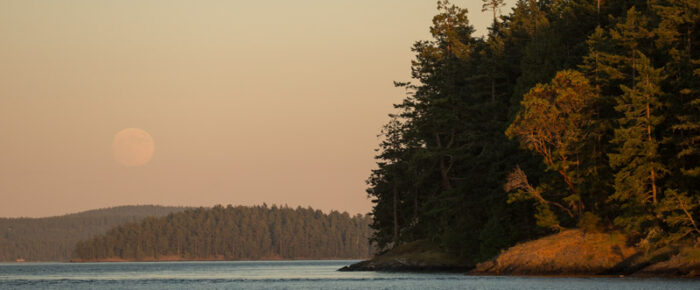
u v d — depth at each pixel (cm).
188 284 11419
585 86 9506
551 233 10550
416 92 13675
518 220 11225
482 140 11975
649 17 9838
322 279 11825
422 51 13875
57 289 10412
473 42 14275
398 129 13788
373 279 10838
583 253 9538
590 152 9531
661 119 8831
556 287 7762
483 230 11056
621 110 9031
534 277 9581
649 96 8844
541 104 9469
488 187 11462
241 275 15750
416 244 13600
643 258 8988
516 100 11300
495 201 11144
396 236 14275
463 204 11844
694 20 9006
